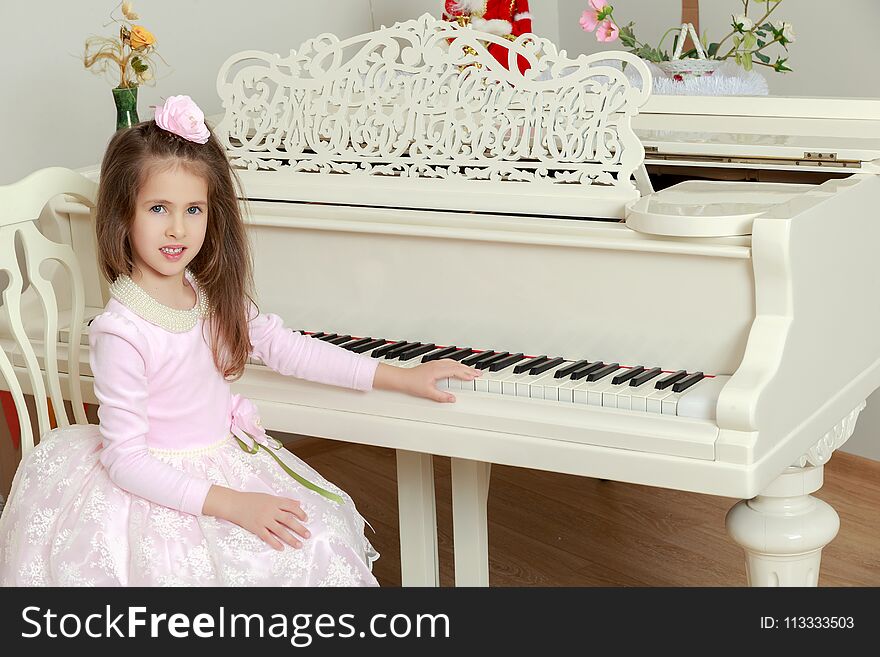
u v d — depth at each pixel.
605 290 2.13
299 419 2.21
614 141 2.17
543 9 4.77
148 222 1.88
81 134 3.68
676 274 2.06
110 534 1.87
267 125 2.52
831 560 3.20
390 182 2.38
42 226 2.74
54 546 1.88
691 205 2.09
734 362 2.04
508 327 2.23
